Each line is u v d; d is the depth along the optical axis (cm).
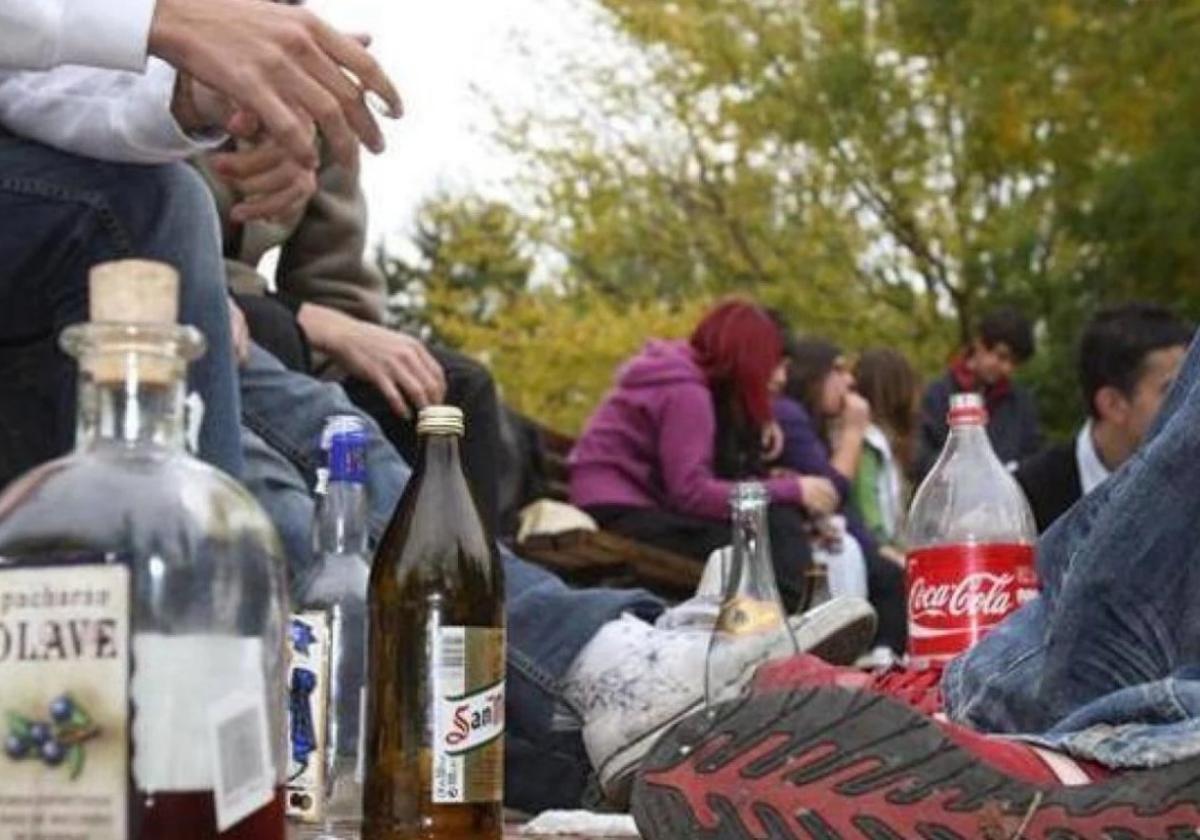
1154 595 196
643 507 567
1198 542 195
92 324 134
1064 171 1559
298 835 227
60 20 207
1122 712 188
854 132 1573
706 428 569
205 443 219
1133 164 1495
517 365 1589
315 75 211
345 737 243
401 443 363
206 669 130
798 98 1588
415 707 209
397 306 1870
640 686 272
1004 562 262
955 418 288
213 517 132
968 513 279
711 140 1630
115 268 135
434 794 208
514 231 1628
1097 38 1539
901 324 1606
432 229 1805
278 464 288
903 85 1573
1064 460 551
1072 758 179
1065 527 211
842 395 707
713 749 175
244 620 132
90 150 221
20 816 128
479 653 212
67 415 225
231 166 237
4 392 226
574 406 1595
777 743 174
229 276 349
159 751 128
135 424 133
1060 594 202
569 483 630
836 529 586
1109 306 554
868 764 172
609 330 1568
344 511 252
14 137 225
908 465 764
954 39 1559
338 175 392
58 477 131
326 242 392
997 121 1548
